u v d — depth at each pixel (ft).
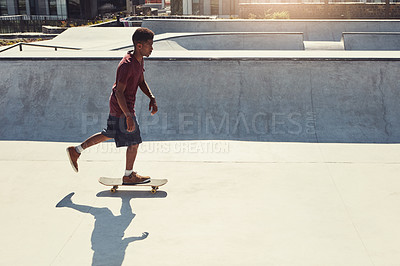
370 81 19.89
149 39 11.37
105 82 20.26
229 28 60.90
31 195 12.44
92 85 20.17
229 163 14.98
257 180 13.48
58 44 48.57
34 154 16.02
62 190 12.83
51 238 9.98
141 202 11.95
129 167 12.47
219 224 10.57
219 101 19.52
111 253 9.29
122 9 147.13
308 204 11.72
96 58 20.66
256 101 19.45
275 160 15.28
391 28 60.95
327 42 55.31
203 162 15.10
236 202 11.88
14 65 20.74
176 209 11.49
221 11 146.30
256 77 20.26
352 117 18.69
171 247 9.50
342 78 20.01
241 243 9.63
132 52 11.90
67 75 20.47
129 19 89.40
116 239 9.91
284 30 60.90
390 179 13.46
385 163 14.88
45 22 106.11
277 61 20.52
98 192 12.68
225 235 10.02
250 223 10.61
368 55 21.93
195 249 9.40
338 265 8.72
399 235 9.95
